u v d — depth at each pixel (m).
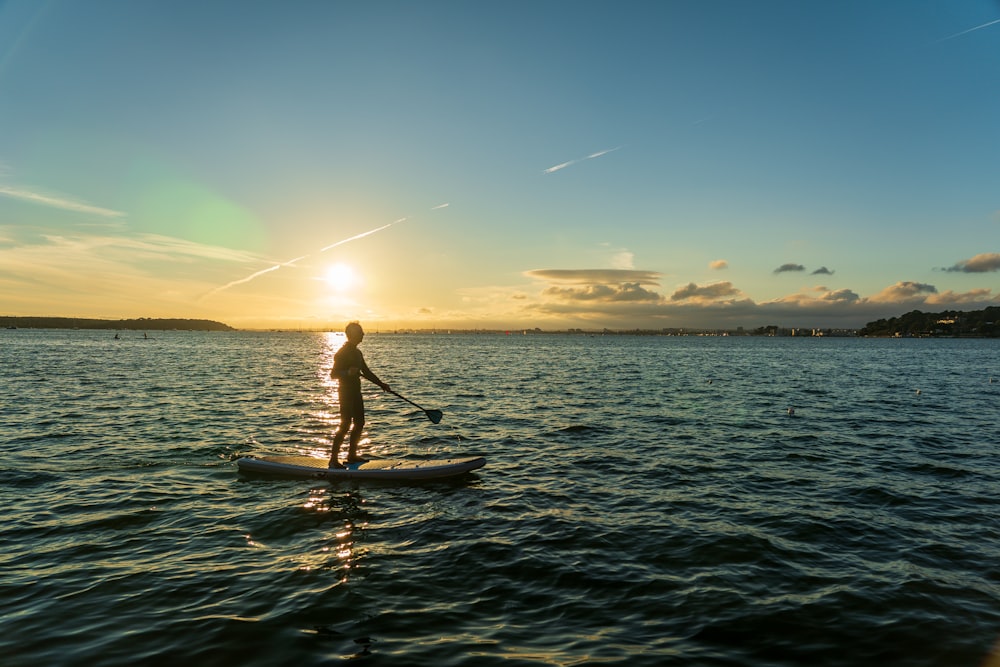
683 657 3.65
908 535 6.00
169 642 3.76
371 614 4.21
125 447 10.26
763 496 7.47
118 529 6.04
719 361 51.16
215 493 7.47
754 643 3.84
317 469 8.48
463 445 11.02
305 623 4.06
